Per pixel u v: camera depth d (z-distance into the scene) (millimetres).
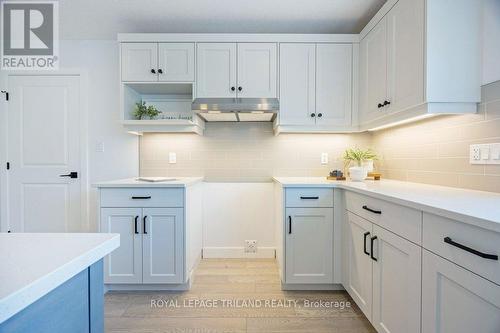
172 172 2809
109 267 2051
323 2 2086
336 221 2041
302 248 2053
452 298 938
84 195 2750
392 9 1818
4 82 2707
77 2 2107
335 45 2373
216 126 2812
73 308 606
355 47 2371
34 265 516
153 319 1743
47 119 2734
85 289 647
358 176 2188
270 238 2834
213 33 2502
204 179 2816
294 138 2789
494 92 1408
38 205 2746
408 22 1644
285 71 2371
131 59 2359
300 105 2383
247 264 2641
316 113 2379
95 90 2740
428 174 1907
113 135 2762
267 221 2830
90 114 2746
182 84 2408
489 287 793
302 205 2043
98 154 2762
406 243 1201
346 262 1951
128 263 2055
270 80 2369
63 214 2754
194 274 2373
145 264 2053
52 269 498
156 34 2346
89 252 601
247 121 2809
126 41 2354
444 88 1483
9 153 2729
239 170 2812
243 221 2830
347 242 1934
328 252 2047
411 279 1165
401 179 2234
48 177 2742
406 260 1209
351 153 2455
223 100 2340
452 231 933
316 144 2779
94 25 2449
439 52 1479
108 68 2734
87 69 2729
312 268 2057
